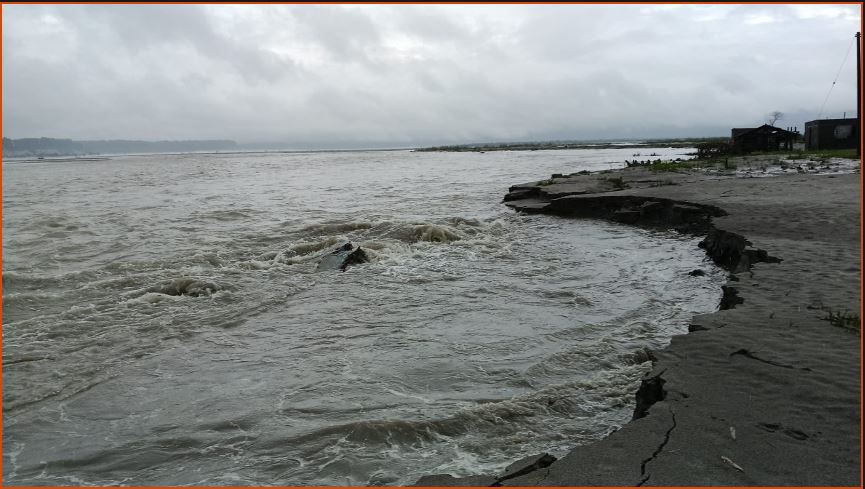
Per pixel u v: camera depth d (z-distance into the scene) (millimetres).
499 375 6199
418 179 40250
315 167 65188
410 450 4637
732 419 4160
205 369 6562
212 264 12531
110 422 5316
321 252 13367
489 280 10789
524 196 23938
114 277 11203
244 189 33406
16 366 6707
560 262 12406
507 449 4578
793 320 6203
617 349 6855
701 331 6012
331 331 7871
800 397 4406
